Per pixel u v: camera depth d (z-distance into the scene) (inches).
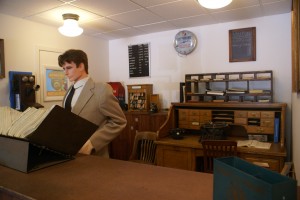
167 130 120.6
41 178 32.7
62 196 27.3
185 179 32.2
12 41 109.6
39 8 100.7
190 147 103.0
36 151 37.1
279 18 114.3
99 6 99.7
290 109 112.2
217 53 129.8
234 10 108.5
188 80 127.0
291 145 108.3
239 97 118.4
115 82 158.4
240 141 105.3
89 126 39.7
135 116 139.5
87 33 145.7
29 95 106.0
